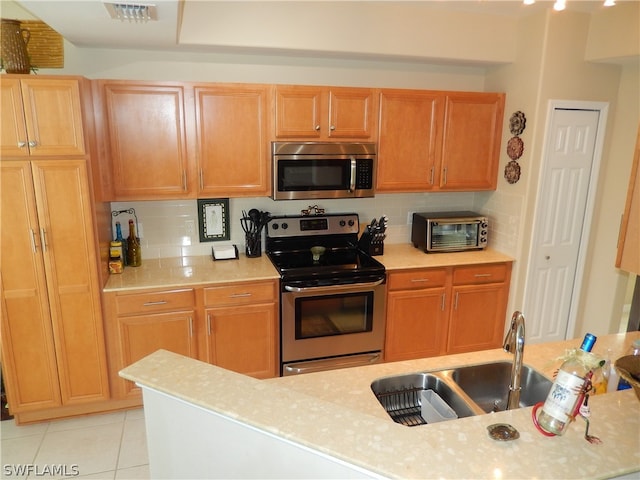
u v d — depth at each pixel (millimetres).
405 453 1115
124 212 3262
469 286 3496
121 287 2826
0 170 2480
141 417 2980
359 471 1091
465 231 3686
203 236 3461
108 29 2467
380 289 3256
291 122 3160
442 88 3727
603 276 3635
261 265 3283
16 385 2771
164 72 3156
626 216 1172
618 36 3021
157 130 2941
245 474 1308
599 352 2031
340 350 3285
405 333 3438
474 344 3631
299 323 3146
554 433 1228
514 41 3400
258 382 1396
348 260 3412
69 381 2857
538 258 3543
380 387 1865
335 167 3230
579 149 3445
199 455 1387
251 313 3082
